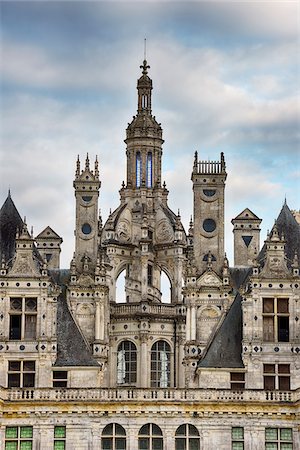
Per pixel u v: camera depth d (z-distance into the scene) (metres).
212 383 119.81
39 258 124.31
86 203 133.50
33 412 116.25
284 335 120.75
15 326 121.38
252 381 119.44
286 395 116.88
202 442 116.12
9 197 128.12
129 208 143.62
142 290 138.12
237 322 122.75
